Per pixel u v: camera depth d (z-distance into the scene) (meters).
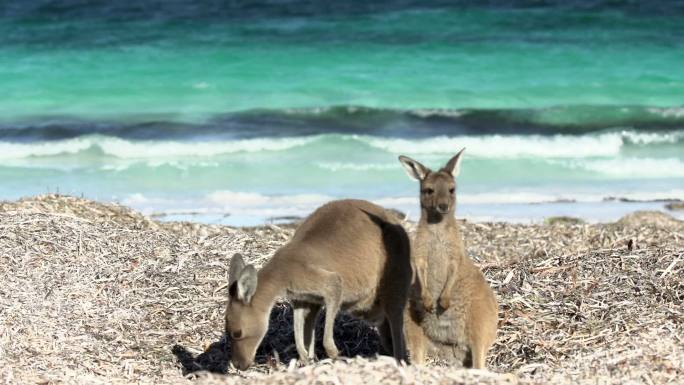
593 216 47.81
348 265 26.91
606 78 78.94
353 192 52.66
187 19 94.56
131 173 56.88
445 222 27.53
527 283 33.97
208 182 55.00
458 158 28.36
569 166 58.28
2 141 63.66
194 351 30.28
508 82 78.00
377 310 28.39
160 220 46.53
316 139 63.09
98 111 71.12
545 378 26.36
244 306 25.70
